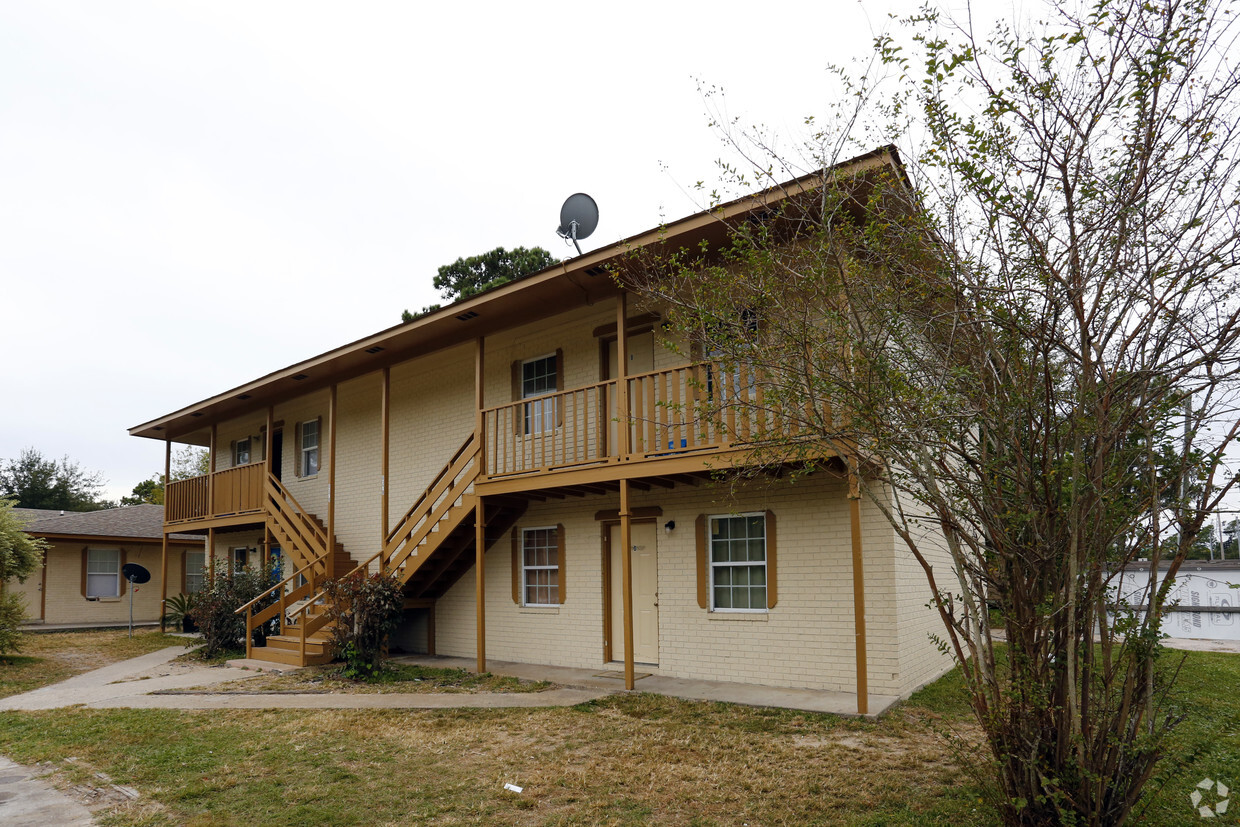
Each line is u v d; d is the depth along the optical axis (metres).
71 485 42.00
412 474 14.05
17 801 5.69
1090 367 3.89
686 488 10.20
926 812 4.93
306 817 5.22
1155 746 3.88
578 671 10.75
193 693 9.91
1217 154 3.83
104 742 7.31
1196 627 15.10
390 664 11.66
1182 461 3.93
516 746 6.88
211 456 18.47
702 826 4.94
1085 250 4.03
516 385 12.52
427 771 6.20
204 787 5.84
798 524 9.20
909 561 9.05
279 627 13.93
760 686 9.19
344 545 15.34
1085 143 4.02
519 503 12.00
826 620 8.88
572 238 11.99
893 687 8.37
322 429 16.55
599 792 5.62
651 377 9.12
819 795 5.39
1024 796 4.03
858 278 4.75
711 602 9.84
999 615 4.44
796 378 4.81
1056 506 4.03
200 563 25.30
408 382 14.45
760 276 5.29
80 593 22.19
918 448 4.36
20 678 11.74
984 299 4.14
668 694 8.80
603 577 11.04
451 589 13.01
